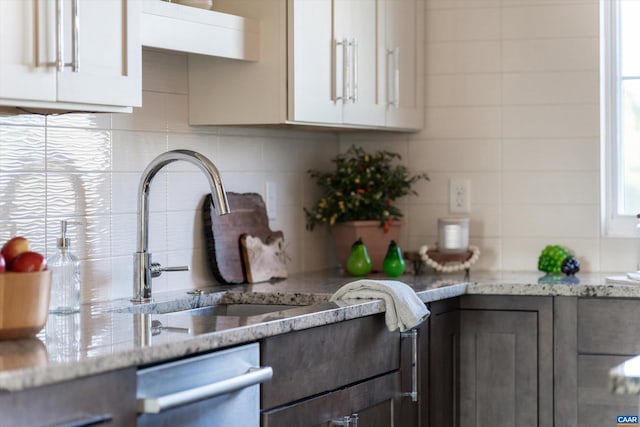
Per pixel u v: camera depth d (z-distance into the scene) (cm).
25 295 225
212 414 235
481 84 428
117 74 258
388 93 398
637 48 422
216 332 233
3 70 229
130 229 321
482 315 375
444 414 365
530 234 424
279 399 260
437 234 433
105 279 312
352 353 295
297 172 411
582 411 366
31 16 235
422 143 436
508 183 426
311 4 346
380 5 390
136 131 324
